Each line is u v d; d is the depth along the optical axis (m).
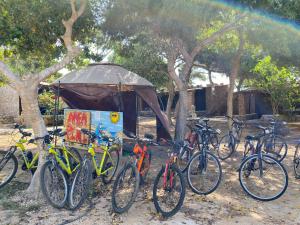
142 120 23.69
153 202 5.20
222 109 25.08
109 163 6.20
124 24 9.62
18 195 5.66
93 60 10.52
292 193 5.98
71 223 4.52
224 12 8.61
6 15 6.84
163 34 9.27
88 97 10.13
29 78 5.75
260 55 15.59
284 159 8.95
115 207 4.82
